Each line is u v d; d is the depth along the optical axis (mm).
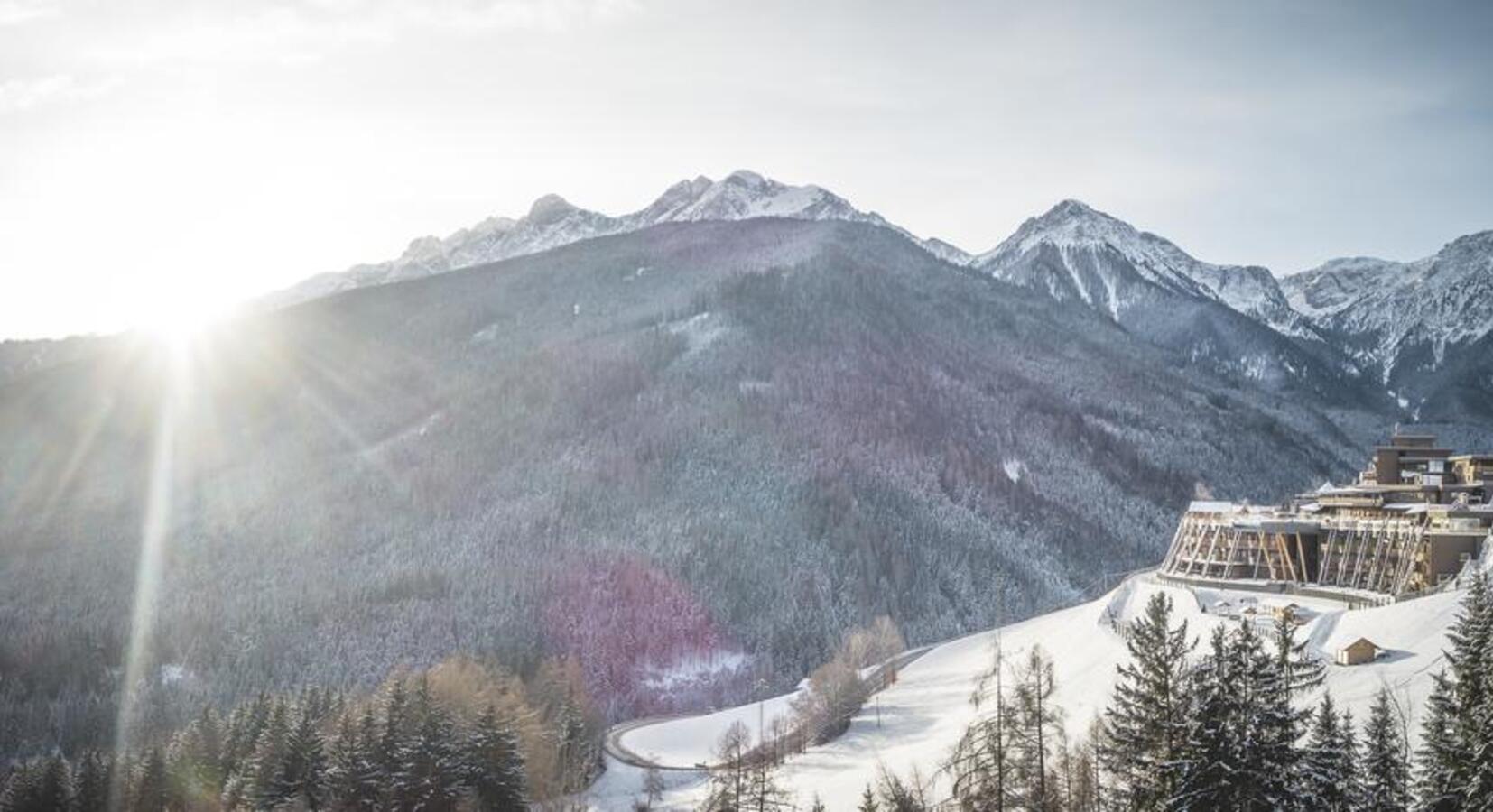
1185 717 59562
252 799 133125
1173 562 171875
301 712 140625
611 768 161375
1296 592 144375
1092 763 75562
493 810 129250
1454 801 62688
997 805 69875
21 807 141000
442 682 158875
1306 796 56719
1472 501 149875
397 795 125375
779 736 156250
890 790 100000
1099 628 142500
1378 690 87500
